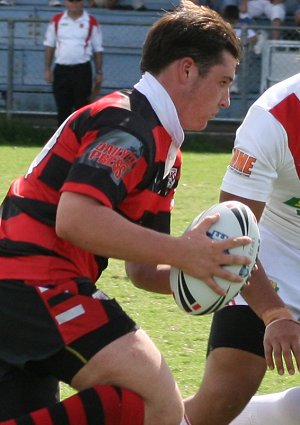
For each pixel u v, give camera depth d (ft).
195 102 25.77
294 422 31.71
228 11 127.85
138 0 138.62
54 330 24.68
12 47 127.24
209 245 24.13
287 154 29.27
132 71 133.90
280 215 31.86
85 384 24.82
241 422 32.58
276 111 29.09
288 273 32.14
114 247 23.43
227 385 30.99
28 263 25.08
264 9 134.00
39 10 137.59
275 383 40.57
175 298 25.68
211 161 110.52
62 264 25.22
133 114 24.70
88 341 24.52
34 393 26.43
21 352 25.29
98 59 118.83
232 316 30.76
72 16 115.44
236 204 25.91
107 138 24.06
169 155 25.66
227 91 26.21
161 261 23.89
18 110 130.93
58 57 115.75
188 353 43.65
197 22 25.49
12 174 94.17
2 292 25.18
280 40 124.36
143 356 24.53
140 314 49.73
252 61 125.39
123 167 23.90
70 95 117.39
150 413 24.49
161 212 27.12
